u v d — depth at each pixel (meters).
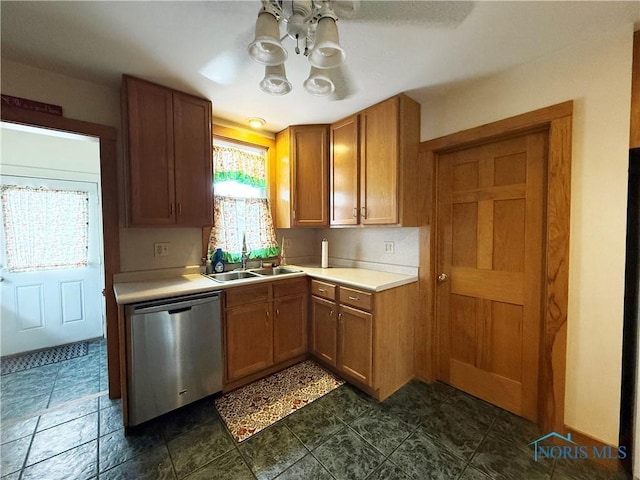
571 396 1.59
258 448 1.60
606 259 1.47
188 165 2.09
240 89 2.03
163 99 1.97
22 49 1.58
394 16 1.30
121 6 1.25
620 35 1.41
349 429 1.76
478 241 2.07
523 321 1.87
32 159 2.82
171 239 2.36
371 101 2.23
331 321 2.37
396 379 2.21
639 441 1.35
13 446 1.60
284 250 3.11
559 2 1.22
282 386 2.24
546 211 1.76
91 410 1.93
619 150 1.43
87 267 3.13
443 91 2.06
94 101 1.97
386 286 2.06
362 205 2.40
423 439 1.67
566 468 1.47
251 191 2.87
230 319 2.12
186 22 1.36
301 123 2.69
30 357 2.73
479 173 2.05
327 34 1.07
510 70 1.77
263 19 1.07
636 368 1.41
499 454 1.56
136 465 1.48
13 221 2.74
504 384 1.96
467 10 1.27
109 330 2.05
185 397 1.89
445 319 2.28
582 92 1.52
